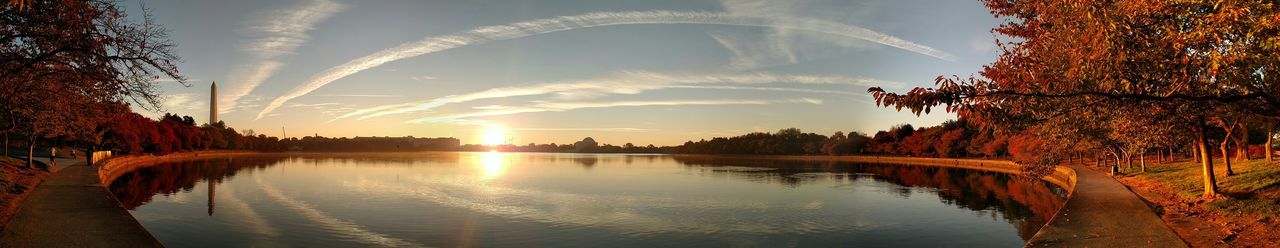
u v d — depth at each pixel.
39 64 16.67
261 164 90.00
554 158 165.00
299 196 37.69
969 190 44.69
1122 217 17.95
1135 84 10.26
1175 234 14.78
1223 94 11.55
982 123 10.55
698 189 46.94
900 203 35.50
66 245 14.02
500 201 36.16
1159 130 20.05
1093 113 11.84
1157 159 70.75
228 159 112.44
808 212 31.23
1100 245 13.62
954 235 23.70
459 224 26.12
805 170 83.06
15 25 15.15
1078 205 21.45
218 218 26.61
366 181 52.59
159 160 89.50
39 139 57.78
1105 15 9.46
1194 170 35.53
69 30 15.48
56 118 22.52
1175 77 9.83
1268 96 9.48
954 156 110.94
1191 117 16.69
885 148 132.25
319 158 131.50
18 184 26.36
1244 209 17.20
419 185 48.69
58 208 20.02
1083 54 9.95
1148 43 9.95
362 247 20.73
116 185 42.50
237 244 20.69
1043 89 10.62
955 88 9.49
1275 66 8.79
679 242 22.52
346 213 29.36
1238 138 43.31
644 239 23.02
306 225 25.16
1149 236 14.58
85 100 19.48
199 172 63.22
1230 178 27.12
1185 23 10.12
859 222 27.38
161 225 24.23
